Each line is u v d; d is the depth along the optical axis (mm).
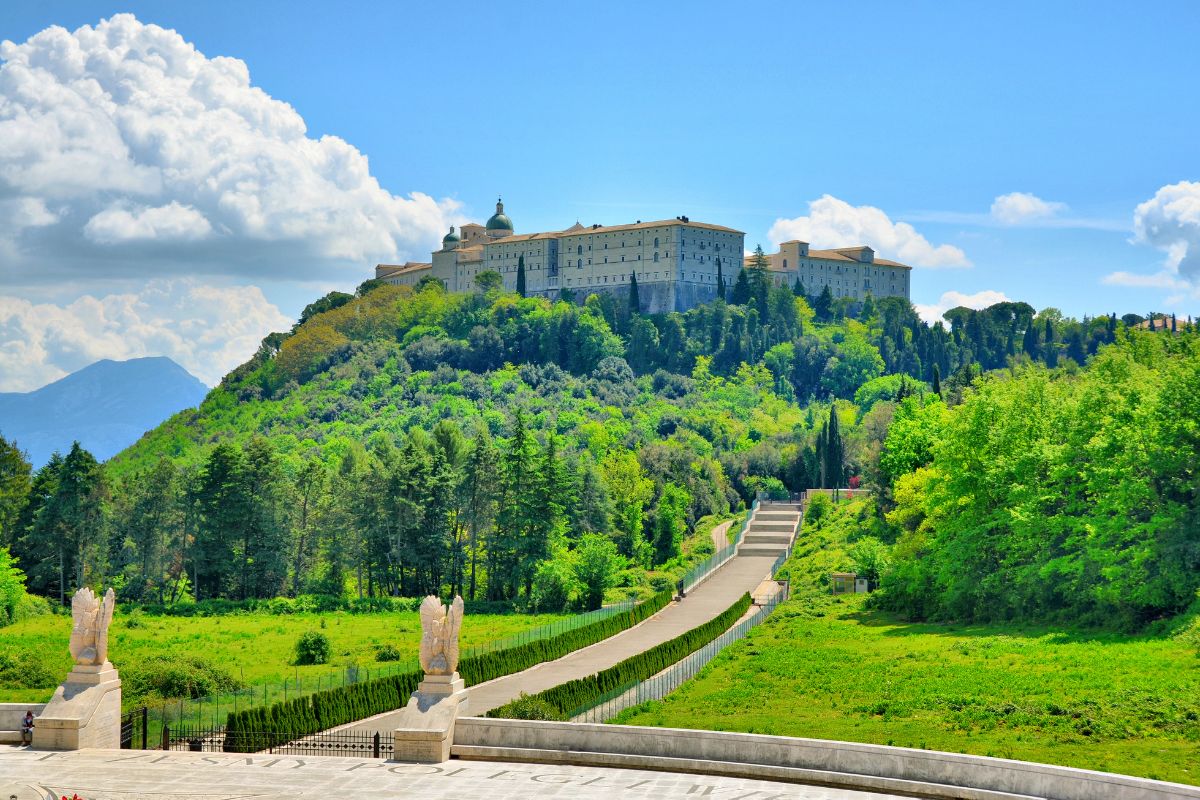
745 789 56250
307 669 113938
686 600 159000
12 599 151125
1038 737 75562
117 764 60844
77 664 66000
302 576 185750
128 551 184000
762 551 197375
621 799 54312
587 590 166750
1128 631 107250
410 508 179625
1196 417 112000
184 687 92938
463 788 56312
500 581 181125
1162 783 50219
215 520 177625
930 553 140125
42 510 173875
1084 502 121000
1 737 65500
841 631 127062
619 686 94188
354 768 60188
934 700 86812
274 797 54781
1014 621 121500
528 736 61875
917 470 162000
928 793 55312
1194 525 107438
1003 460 126812
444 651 64000
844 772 57438
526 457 180750
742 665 109938
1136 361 174250
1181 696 81875
